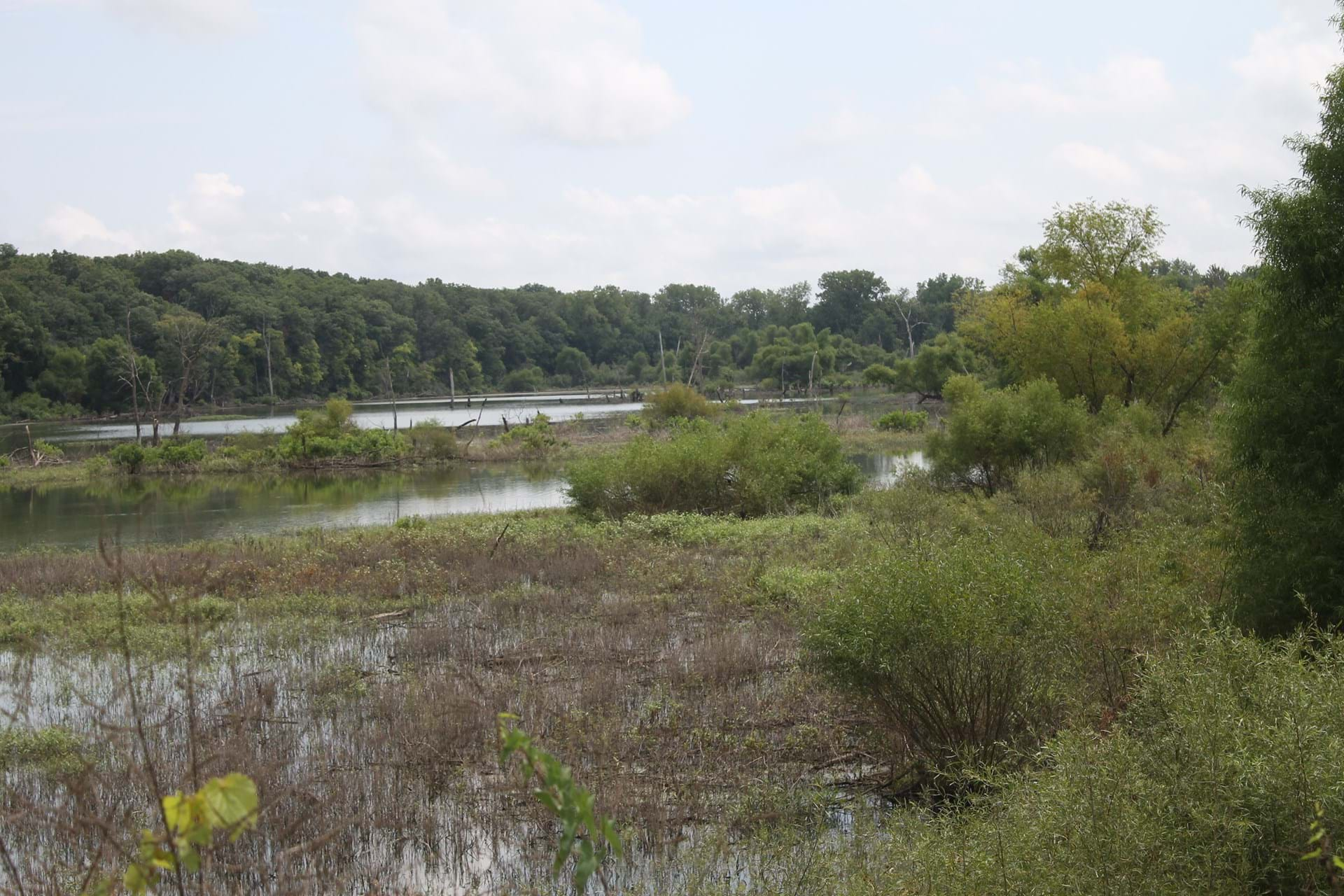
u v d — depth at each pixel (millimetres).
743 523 21391
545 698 9789
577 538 20016
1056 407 24078
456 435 49531
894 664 7727
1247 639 5828
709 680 10508
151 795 6777
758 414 26828
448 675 10516
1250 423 9391
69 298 87750
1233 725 4836
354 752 8531
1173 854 4391
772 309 146875
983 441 23953
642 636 12383
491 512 26516
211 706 9469
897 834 5957
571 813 2664
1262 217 9344
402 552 18469
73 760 7871
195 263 108250
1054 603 8031
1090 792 4707
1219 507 11273
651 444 24891
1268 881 4402
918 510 19297
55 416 76812
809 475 25109
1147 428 24531
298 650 12117
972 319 38500
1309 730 4473
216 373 89000
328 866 5891
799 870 5949
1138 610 8141
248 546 19562
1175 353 27547
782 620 12773
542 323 134250
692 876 6215
